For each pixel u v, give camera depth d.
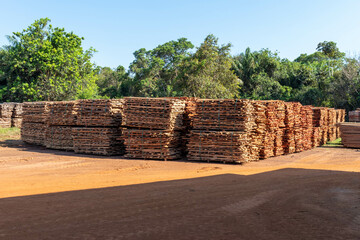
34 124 20.50
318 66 68.88
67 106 17.94
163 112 14.77
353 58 48.56
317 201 7.25
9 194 7.91
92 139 16.62
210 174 10.95
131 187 8.75
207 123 14.29
